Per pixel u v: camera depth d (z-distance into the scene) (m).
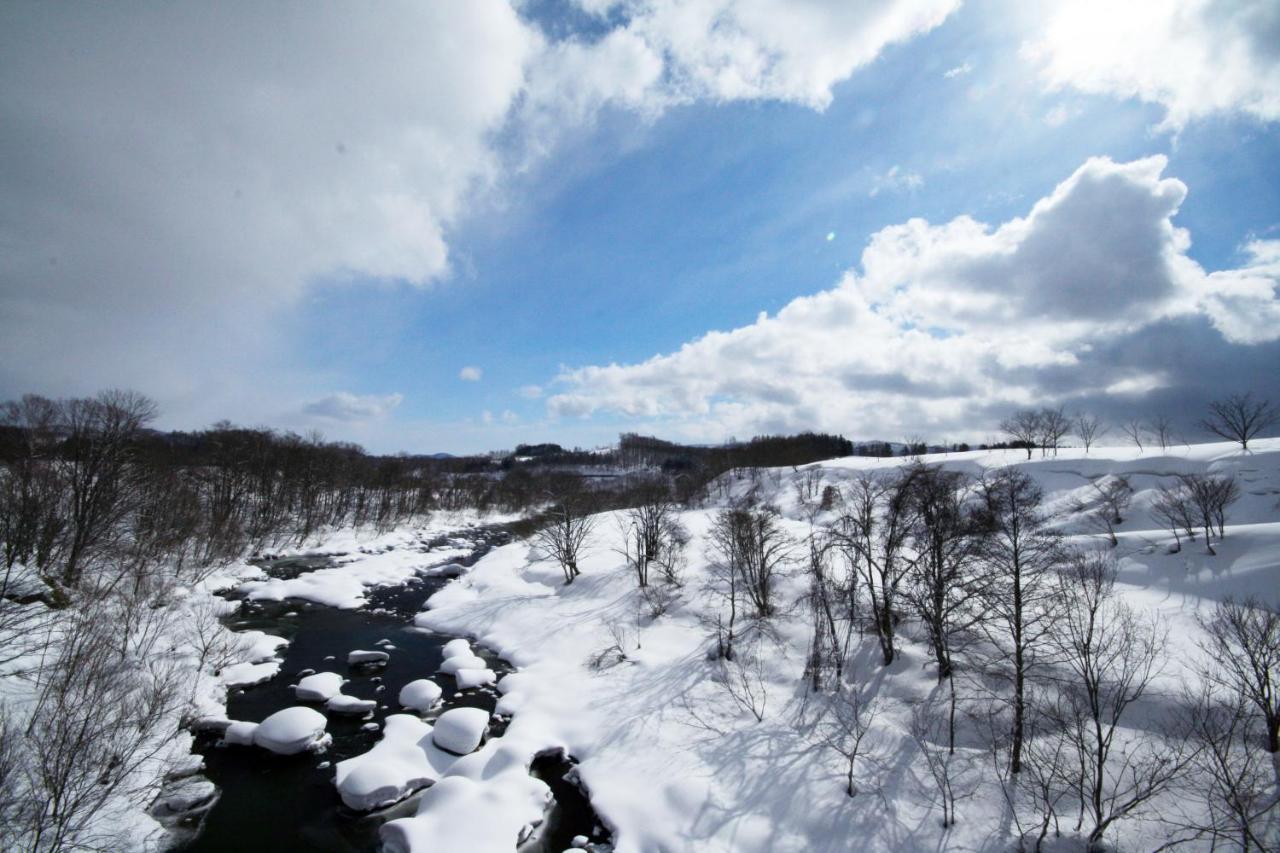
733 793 19.30
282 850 17.16
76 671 18.80
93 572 35.03
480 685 29.94
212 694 26.27
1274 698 16.91
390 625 40.94
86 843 15.58
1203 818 14.79
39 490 33.97
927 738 21.02
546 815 19.58
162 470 48.34
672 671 28.56
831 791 18.81
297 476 73.50
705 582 39.06
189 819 18.28
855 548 28.58
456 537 86.50
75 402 37.62
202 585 45.03
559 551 49.09
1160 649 20.55
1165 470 57.59
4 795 14.15
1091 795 16.58
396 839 17.03
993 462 76.88
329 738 23.22
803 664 27.50
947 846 16.28
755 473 102.12
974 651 24.47
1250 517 44.88
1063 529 51.72
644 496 60.41
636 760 21.62
